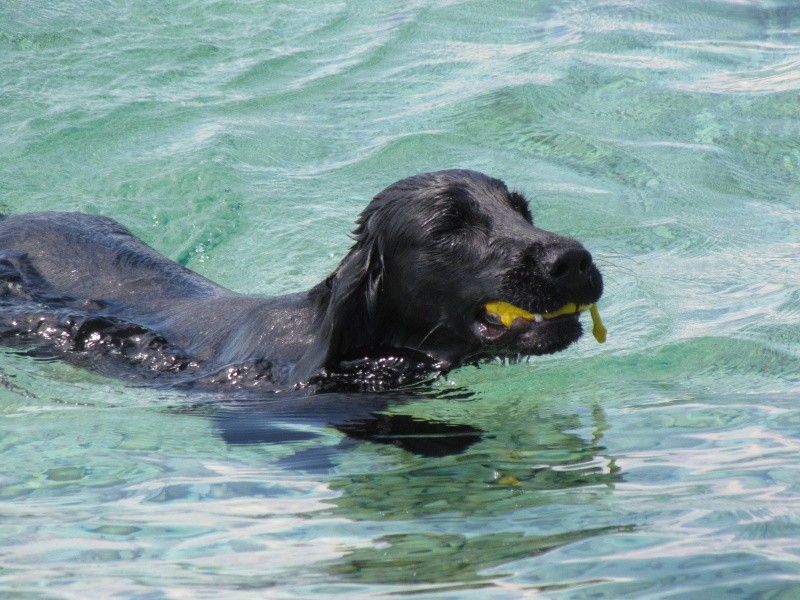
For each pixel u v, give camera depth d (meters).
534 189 23.52
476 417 14.43
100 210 23.27
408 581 9.25
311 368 15.80
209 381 16.25
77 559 9.98
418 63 30.88
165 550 10.14
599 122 26.94
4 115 27.25
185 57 31.39
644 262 20.64
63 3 33.94
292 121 27.42
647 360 16.48
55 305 18.62
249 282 20.94
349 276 15.87
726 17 34.09
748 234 21.77
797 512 10.23
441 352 16.14
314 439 13.68
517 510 10.88
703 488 11.09
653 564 9.30
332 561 9.75
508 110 27.31
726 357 16.25
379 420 14.41
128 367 17.03
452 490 11.61
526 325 14.54
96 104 28.08
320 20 34.25
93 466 12.72
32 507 11.41
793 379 15.05
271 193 23.91
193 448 13.40
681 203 23.19
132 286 19.38
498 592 8.95
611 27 33.22
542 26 33.53
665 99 28.05
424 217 15.44
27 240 20.31
